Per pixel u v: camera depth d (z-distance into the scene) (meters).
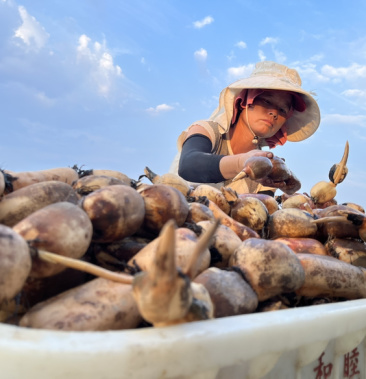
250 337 0.25
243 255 0.35
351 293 0.42
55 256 0.28
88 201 0.34
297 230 0.50
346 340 0.35
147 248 0.34
